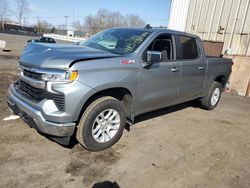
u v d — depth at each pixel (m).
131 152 3.56
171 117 5.34
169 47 4.50
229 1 10.06
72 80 2.94
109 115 3.52
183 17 12.02
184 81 4.81
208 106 6.08
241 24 9.73
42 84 2.99
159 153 3.62
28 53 3.50
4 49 17.89
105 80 3.23
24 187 2.61
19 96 3.38
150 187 2.81
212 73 5.73
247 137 4.65
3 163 3.00
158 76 4.09
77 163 3.15
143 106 4.04
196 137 4.37
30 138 3.69
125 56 3.59
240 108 6.87
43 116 2.97
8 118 4.34
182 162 3.43
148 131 4.40
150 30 4.26
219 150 3.94
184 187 2.87
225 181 3.08
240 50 9.84
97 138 3.44
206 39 11.12
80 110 3.05
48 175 2.85
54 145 3.54
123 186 2.78
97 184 2.78
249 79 8.59
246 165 3.54
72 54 3.18
